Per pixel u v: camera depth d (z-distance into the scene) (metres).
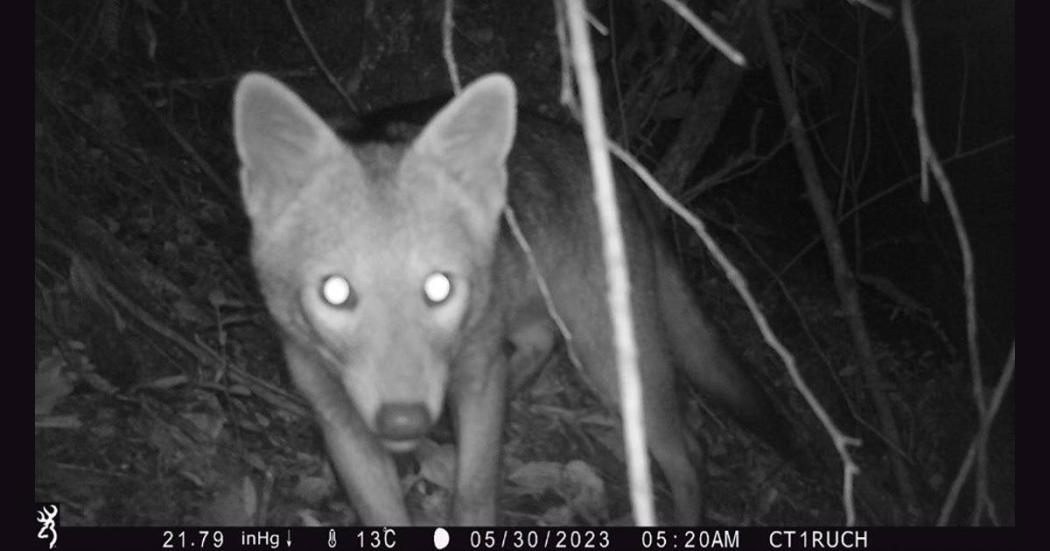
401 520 1.80
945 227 3.06
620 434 2.11
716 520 2.09
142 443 1.86
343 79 2.35
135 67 2.48
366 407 1.67
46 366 1.86
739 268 2.84
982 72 2.99
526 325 1.97
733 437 2.26
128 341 1.97
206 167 2.29
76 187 2.19
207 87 2.53
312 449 1.97
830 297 2.93
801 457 2.25
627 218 1.95
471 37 2.28
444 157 1.73
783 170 3.28
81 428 1.85
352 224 1.69
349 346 1.68
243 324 2.11
